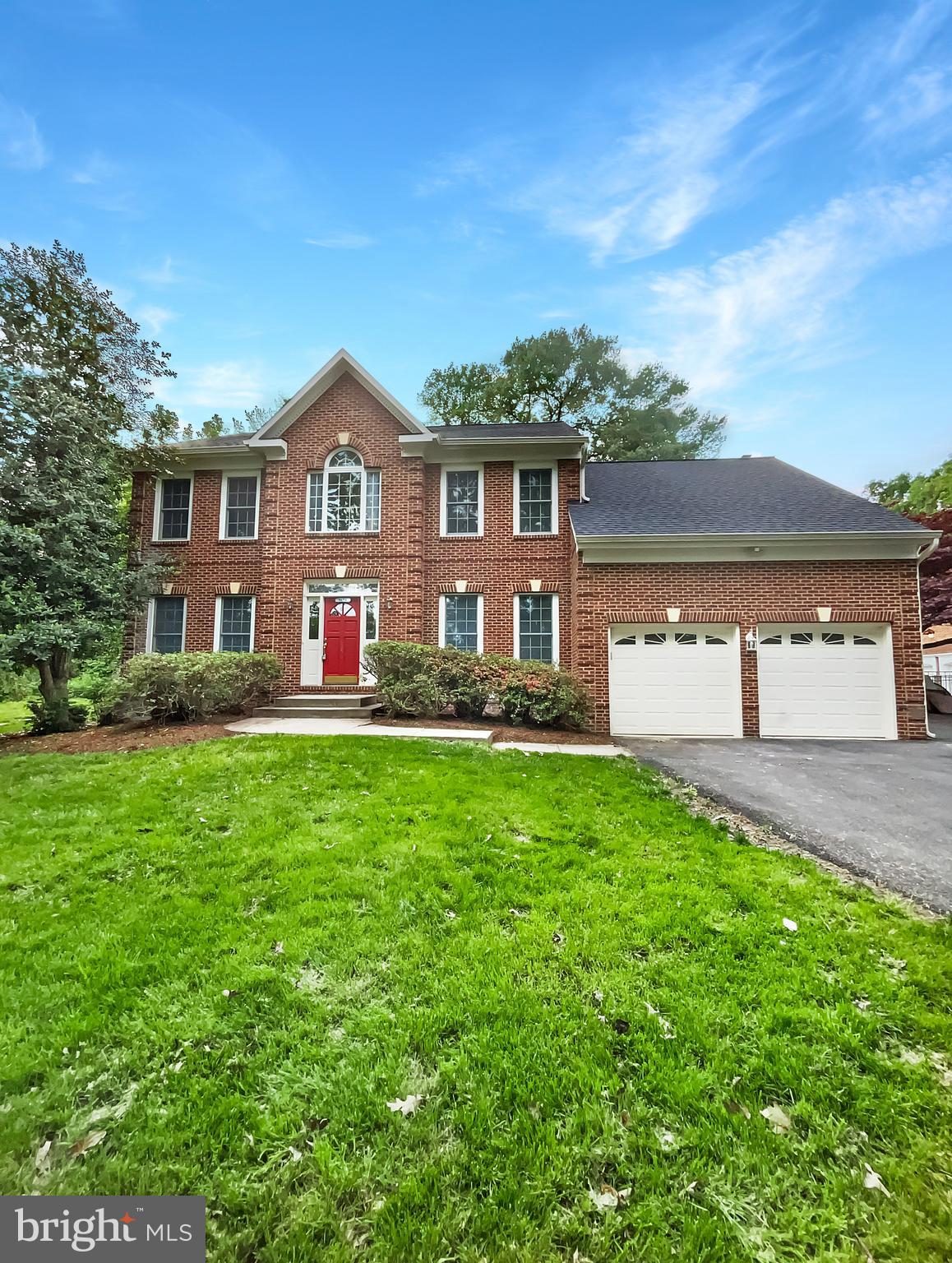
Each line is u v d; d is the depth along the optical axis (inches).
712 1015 96.0
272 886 141.9
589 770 255.9
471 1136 73.2
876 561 393.4
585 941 117.6
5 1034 91.3
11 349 430.0
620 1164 70.0
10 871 152.0
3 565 410.0
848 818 197.0
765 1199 66.4
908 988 104.0
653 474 558.3
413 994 101.3
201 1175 68.6
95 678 534.6
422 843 166.7
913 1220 63.9
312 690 491.5
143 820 188.2
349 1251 60.2
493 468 509.7
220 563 532.4
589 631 410.0
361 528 506.3
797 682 395.9
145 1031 91.6
